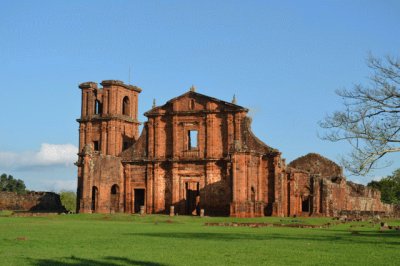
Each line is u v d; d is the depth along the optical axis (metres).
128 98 102.19
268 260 24.66
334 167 115.94
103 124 97.88
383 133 35.12
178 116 91.69
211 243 33.12
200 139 90.38
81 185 93.94
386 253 27.84
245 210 81.50
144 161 92.56
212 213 88.19
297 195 97.69
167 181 91.62
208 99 90.44
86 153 88.06
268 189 87.81
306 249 29.72
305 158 118.00
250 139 88.62
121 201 93.06
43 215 75.19
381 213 105.56
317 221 70.44
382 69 42.31
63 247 29.62
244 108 88.56
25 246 29.83
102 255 25.95
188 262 23.70
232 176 82.12
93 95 100.44
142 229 48.84
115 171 92.44
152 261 23.92
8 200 95.44
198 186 92.12
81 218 71.12
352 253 27.78
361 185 127.56
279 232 46.88
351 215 100.06
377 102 35.66
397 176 152.38
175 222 66.56
